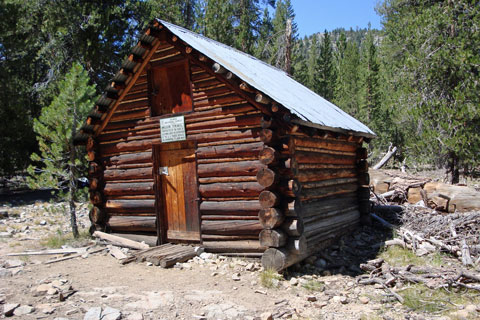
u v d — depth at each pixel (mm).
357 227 10438
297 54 35500
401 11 21297
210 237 7816
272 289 6219
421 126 17047
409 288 6168
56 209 10727
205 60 7211
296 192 6812
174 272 7074
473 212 9172
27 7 21250
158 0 25484
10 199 18375
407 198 12297
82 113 9891
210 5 24531
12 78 18812
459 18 15578
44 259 8008
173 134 8234
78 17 20078
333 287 6453
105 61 21141
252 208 7238
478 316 5070
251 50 28359
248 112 7277
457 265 7156
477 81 14758
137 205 8938
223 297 5805
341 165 9805
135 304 5469
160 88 8617
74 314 5133
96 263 7742
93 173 9562
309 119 6961
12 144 18906
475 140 14711
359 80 35375
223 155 7570
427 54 16203
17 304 5324
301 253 6891
